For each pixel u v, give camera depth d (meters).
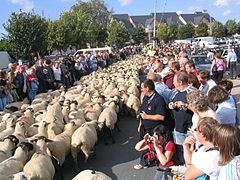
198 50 33.09
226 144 3.47
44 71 16.91
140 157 8.56
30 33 37.00
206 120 3.98
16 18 37.06
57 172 8.12
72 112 10.15
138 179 7.43
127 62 31.75
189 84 7.01
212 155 3.82
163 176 4.92
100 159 8.88
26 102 14.09
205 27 103.75
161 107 7.14
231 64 21.92
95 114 10.61
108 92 14.48
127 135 10.98
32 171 6.41
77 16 57.25
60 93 15.26
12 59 37.47
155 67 12.69
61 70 19.12
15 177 5.68
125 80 17.97
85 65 24.55
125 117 13.48
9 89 14.09
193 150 4.70
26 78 15.30
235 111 5.71
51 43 48.38
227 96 5.77
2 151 7.39
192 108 5.30
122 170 8.02
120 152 9.37
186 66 9.30
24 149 7.15
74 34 52.12
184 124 6.22
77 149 8.14
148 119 7.21
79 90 15.58
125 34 73.19
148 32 98.06
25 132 9.09
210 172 3.79
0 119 10.60
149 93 7.30
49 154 7.71
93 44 70.81
